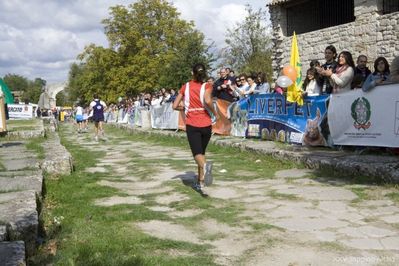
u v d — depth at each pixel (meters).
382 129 7.32
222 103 13.14
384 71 8.10
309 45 20.17
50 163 7.52
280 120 10.35
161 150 12.45
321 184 6.45
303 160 7.84
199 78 6.32
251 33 33.88
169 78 29.16
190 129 6.28
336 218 4.78
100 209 5.34
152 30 46.97
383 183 6.11
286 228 4.50
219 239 4.23
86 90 53.12
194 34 29.28
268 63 32.09
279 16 22.02
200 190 6.29
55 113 53.97
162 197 6.12
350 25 17.86
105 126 33.09
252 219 4.86
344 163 6.91
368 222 4.59
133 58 46.59
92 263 3.55
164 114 18.36
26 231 4.03
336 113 8.30
